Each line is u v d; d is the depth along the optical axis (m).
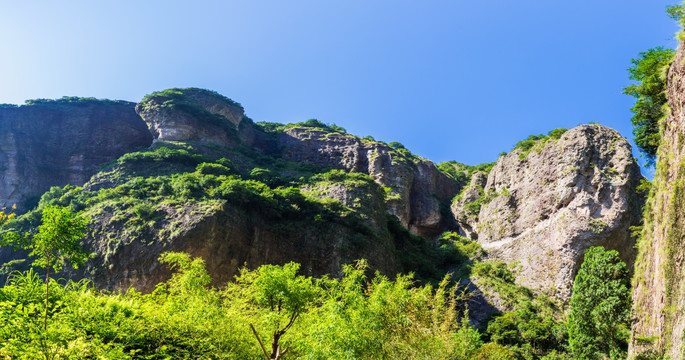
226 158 107.69
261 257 72.00
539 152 96.12
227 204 73.12
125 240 67.94
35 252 16.42
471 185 119.62
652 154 33.41
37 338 15.47
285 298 22.72
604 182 80.81
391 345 20.53
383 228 84.38
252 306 24.47
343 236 75.50
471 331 36.84
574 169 84.94
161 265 64.50
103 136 120.94
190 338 21.84
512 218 93.44
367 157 123.81
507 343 60.56
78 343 15.85
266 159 118.00
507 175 102.88
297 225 76.38
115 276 65.44
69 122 122.75
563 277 75.00
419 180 126.00
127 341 20.17
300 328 23.64
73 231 16.45
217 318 22.56
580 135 88.75
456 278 85.00
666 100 30.28
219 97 135.75
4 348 15.22
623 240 76.00
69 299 20.59
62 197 87.38
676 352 20.52
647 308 26.94
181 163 96.50
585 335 38.56
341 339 19.52
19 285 20.34
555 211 84.38
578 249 76.12
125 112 126.75
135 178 86.44
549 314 69.88
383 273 74.88
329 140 131.12
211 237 67.94
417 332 21.62
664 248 24.05
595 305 38.12
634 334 28.84
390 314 21.27
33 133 119.06
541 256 80.81
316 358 19.73
